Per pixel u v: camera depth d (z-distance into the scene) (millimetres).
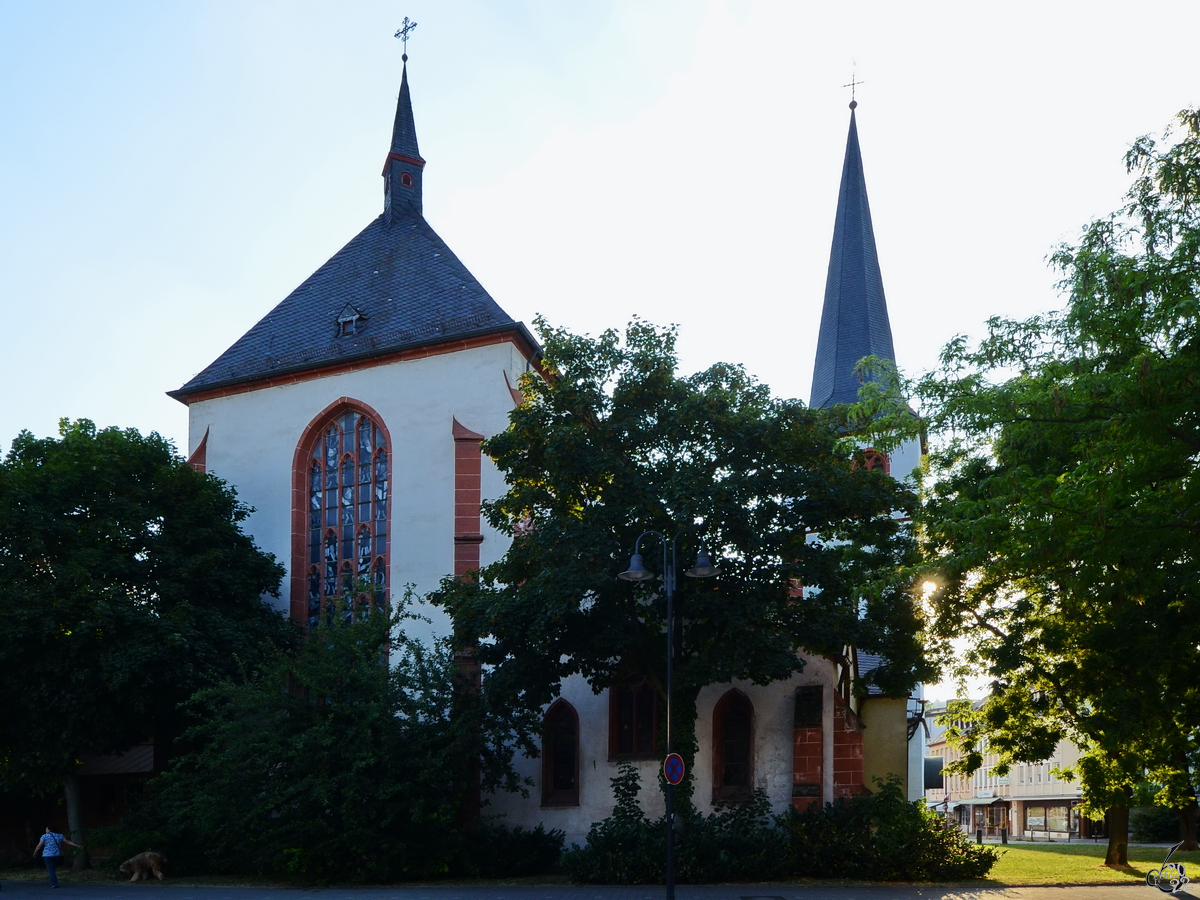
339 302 39156
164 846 28656
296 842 25281
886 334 51188
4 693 28781
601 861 24359
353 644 27047
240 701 26406
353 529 35438
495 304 36000
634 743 29219
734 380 25391
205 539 32656
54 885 25859
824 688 27703
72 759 29375
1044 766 76812
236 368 38656
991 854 25297
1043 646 27141
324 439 36562
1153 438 16547
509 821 29578
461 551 33219
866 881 23922
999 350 21078
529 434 24969
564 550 23562
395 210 42281
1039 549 18609
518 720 27328
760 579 24016
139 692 28453
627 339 25531
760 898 20969
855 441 25250
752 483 23438
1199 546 17359
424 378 35062
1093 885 23609
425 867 25734
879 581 25047
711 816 25766
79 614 28234
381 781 25312
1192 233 16703
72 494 30703
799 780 26953
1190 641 19938
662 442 24672
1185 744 24984
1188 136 17688
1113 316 17750
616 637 24531
